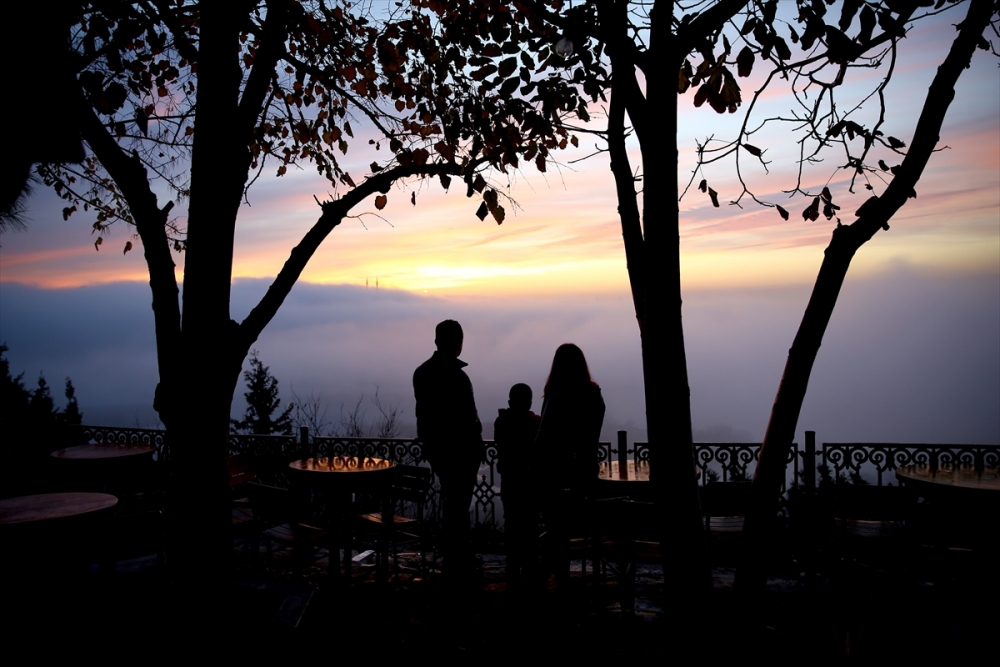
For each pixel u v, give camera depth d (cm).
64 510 420
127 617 352
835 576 508
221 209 321
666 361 230
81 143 298
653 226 232
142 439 771
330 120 519
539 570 470
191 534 314
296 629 358
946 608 454
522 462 501
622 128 271
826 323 219
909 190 212
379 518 569
